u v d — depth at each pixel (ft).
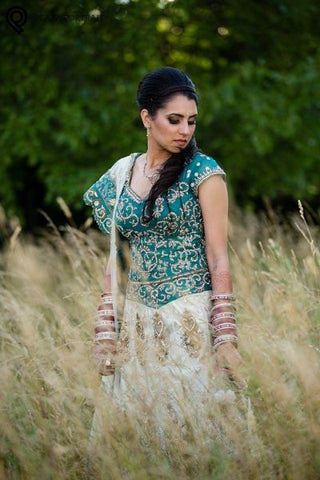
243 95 31.91
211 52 34.17
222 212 11.89
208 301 12.10
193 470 11.34
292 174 33.53
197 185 11.83
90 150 31.94
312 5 33.81
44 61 31.24
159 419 11.76
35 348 14.03
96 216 13.07
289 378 12.76
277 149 33.42
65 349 13.87
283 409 11.45
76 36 31.71
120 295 12.85
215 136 33.27
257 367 11.98
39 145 31.60
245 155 33.12
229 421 11.44
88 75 32.14
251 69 32.09
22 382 13.28
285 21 33.83
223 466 10.98
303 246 20.43
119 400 12.28
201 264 12.14
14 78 31.40
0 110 32.37
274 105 31.94
